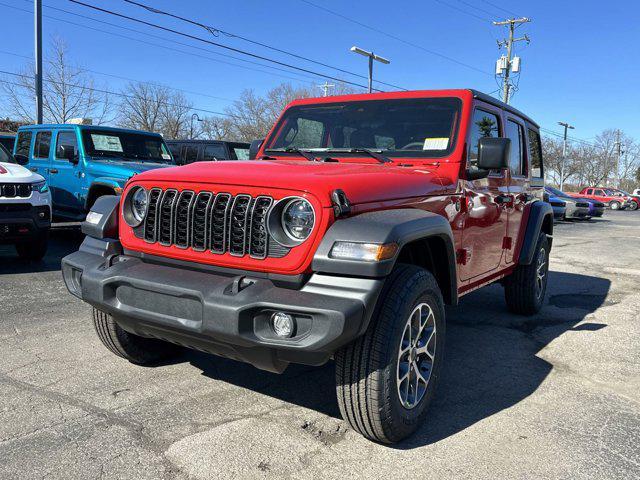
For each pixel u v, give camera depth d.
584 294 7.01
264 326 2.62
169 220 3.04
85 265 3.21
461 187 3.69
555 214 21.22
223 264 2.83
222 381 3.69
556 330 5.27
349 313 2.46
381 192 2.93
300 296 2.58
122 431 2.95
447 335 5.02
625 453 2.92
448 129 3.81
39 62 16.97
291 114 4.50
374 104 4.16
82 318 5.01
